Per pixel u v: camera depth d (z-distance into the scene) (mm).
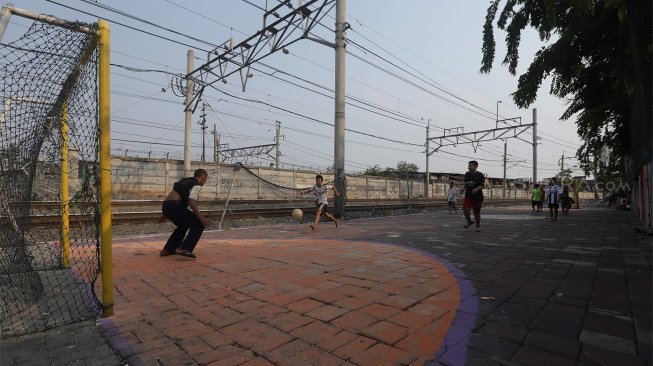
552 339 2686
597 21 7008
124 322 3143
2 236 3893
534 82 7613
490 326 2945
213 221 12344
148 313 3354
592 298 3613
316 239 8070
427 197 39000
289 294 3873
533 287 4027
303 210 16734
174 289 4090
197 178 5953
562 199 17062
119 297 3816
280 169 27953
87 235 4000
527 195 64062
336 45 15000
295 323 3078
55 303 3600
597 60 11094
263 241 7762
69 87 3711
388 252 6273
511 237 8141
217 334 2881
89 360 2500
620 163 21719
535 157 35375
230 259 5738
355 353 2527
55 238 6000
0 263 3861
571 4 6066
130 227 10953
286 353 2541
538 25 6902
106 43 3367
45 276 4551
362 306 3473
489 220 13188
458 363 2357
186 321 3156
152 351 2604
